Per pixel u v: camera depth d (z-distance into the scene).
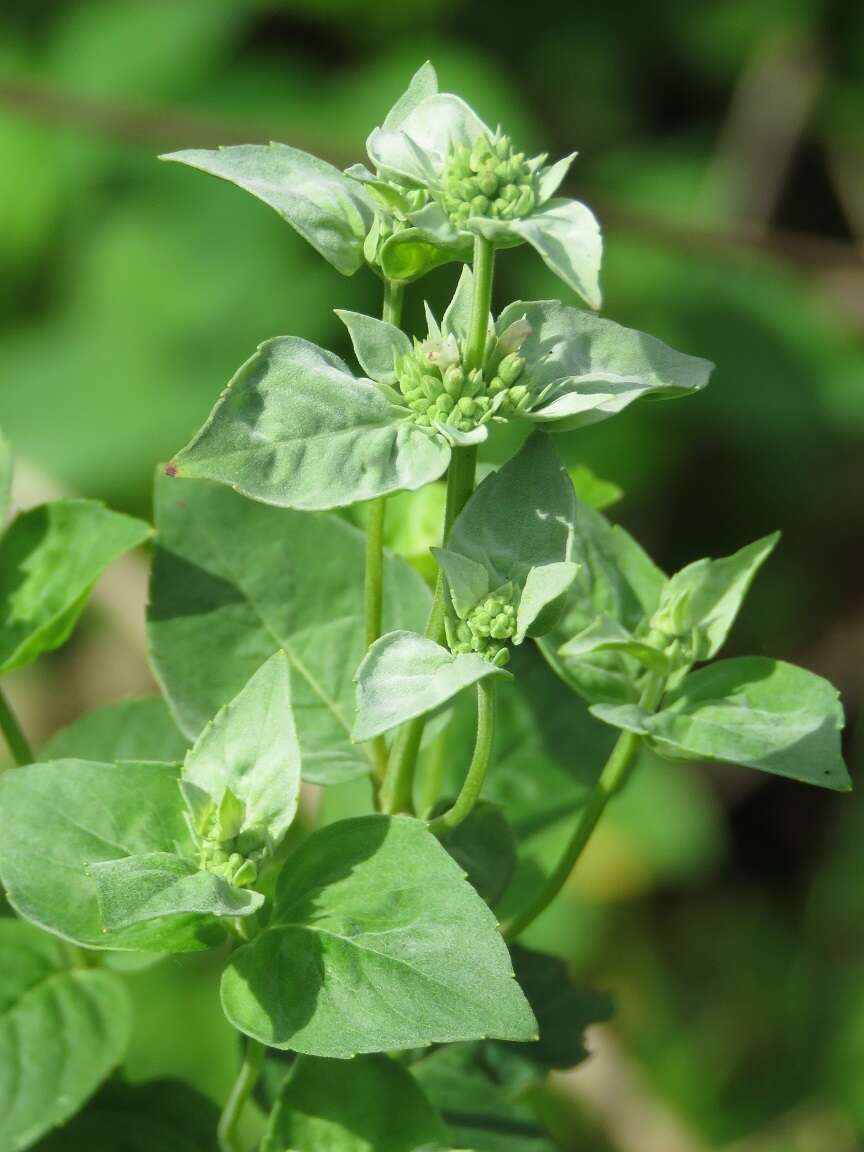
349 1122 0.45
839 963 0.84
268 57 0.98
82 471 0.86
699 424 0.92
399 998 0.42
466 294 0.45
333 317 0.89
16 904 0.43
